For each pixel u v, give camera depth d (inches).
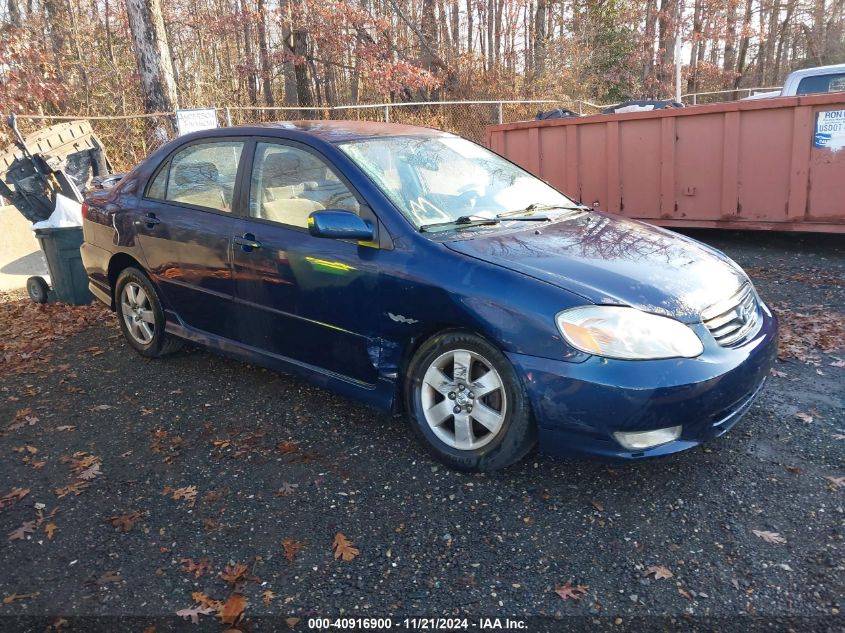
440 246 130.3
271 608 99.0
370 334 137.0
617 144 333.4
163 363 194.2
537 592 100.9
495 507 121.0
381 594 101.3
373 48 716.0
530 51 900.6
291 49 796.6
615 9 936.9
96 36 833.5
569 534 113.3
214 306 168.1
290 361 155.5
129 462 140.3
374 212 138.1
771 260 290.8
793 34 1370.6
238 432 151.2
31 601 101.6
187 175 176.2
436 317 126.5
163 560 109.9
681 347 115.6
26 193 268.7
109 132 468.4
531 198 167.0
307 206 148.9
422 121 652.7
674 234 159.2
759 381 128.3
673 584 101.6
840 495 121.3
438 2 853.2
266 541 113.7
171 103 409.1
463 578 104.1
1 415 165.0
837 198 282.0
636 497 122.7
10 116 266.8
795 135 284.4
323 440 146.3
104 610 99.5
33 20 762.8
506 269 123.3
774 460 133.5
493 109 708.7
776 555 106.9
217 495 127.2
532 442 123.0
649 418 112.2
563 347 114.7
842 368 176.2
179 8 888.3
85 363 197.6
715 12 937.5
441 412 131.9
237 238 157.9
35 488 132.0
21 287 309.0
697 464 133.0
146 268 183.3
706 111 302.7
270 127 163.3
